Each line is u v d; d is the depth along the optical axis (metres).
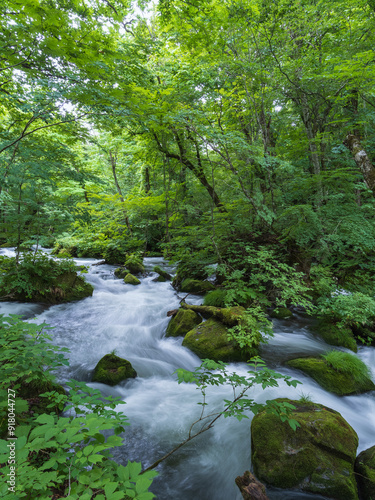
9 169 4.94
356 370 4.20
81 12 3.39
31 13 3.12
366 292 6.25
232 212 7.59
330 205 6.48
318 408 3.10
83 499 1.14
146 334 5.73
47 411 2.77
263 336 5.41
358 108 8.23
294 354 4.91
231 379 2.49
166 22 6.47
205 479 2.61
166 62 8.36
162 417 3.32
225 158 7.01
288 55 7.13
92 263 13.33
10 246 15.09
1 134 5.29
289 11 6.28
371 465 2.53
